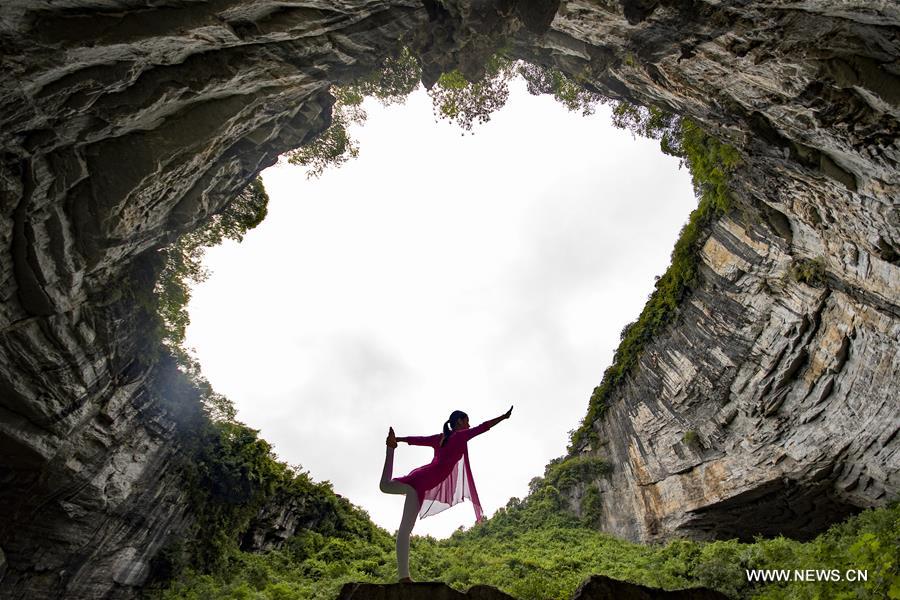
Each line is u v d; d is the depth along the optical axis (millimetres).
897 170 12312
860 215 15148
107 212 10969
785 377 21812
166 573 19453
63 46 7992
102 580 16984
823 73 11320
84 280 11828
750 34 11586
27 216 10016
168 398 18031
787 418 22000
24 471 12898
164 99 10516
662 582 15609
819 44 10875
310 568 24594
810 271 19609
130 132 10906
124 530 17578
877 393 17594
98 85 9227
